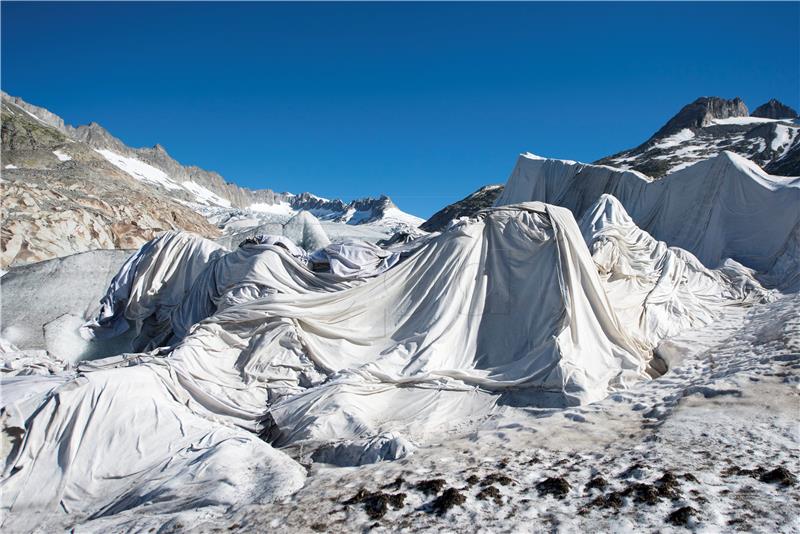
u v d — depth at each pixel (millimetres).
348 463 7750
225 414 9164
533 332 10695
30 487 7109
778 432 6961
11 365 10938
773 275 15594
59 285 14023
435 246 11680
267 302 10570
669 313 13062
